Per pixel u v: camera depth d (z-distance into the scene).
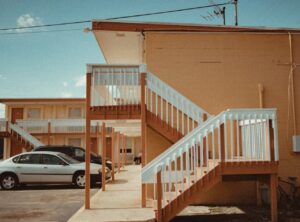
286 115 9.86
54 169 12.24
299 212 8.07
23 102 25.38
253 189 9.35
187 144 6.84
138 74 8.34
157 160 6.75
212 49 9.95
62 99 25.38
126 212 7.27
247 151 8.14
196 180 6.80
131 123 11.41
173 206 6.59
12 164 12.23
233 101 9.80
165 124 8.27
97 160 15.52
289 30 10.19
